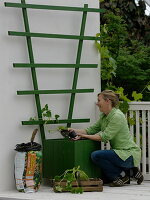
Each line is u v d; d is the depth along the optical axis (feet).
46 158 22.29
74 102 23.38
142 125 23.75
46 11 22.80
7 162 21.57
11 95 21.83
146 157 25.13
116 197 19.49
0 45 21.65
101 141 22.24
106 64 24.79
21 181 20.89
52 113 22.81
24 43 22.22
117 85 29.01
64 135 22.29
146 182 23.26
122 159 21.53
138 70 28.37
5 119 21.61
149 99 28.78
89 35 23.81
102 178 22.57
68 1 23.31
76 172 21.09
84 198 19.30
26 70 22.25
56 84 22.95
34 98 22.40
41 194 20.42
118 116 21.61
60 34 22.97
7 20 21.86
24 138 22.09
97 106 23.89
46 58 22.74
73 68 23.35
